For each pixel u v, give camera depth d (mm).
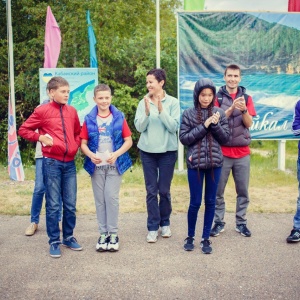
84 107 8914
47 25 8828
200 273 4090
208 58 8961
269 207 6500
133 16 13562
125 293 3689
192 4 9008
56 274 4082
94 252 4656
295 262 4352
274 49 9008
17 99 12727
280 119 9164
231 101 5098
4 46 12445
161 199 5062
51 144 4410
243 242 4941
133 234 5258
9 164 8672
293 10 9156
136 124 4887
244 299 3572
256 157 12469
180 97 9008
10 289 3764
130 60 12547
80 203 6719
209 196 4617
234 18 8883
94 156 4574
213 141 4547
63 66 12328
